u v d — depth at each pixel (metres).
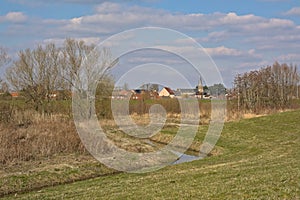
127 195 13.13
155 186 14.49
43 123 29.94
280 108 51.94
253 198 10.46
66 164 21.92
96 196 13.79
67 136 25.61
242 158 22.47
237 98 49.41
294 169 14.56
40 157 23.22
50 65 40.62
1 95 42.41
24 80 40.97
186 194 12.05
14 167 20.97
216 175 15.64
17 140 25.39
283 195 10.52
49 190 17.20
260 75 51.47
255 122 38.22
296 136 30.38
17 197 16.02
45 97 39.75
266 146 27.47
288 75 53.97
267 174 13.98
